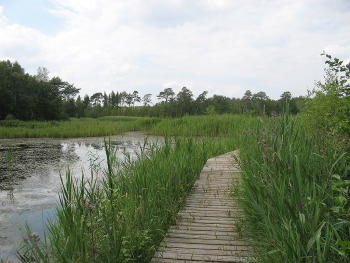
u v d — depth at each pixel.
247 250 2.51
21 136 17.42
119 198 3.26
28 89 41.56
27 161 8.93
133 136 17.05
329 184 2.19
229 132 12.34
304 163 2.70
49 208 4.77
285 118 3.74
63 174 7.12
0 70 34.06
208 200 4.04
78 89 80.56
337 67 3.15
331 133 2.77
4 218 4.32
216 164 6.44
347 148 2.36
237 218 3.31
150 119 22.16
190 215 3.49
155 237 2.82
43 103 42.44
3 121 23.80
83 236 2.29
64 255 2.31
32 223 4.12
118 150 10.84
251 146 4.16
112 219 2.54
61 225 2.93
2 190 5.81
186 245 2.68
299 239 1.76
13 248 3.34
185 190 4.38
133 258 2.34
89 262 2.18
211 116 16.33
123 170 5.08
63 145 13.20
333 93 3.56
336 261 1.79
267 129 3.63
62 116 47.38
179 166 4.52
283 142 2.87
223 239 2.78
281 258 1.87
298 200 1.86
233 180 4.77
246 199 3.25
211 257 2.42
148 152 5.59
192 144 6.77
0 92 33.22
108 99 96.12
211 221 3.28
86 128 20.11
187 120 16.41
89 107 90.81
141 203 3.04
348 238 1.95
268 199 2.52
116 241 2.32
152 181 3.74
